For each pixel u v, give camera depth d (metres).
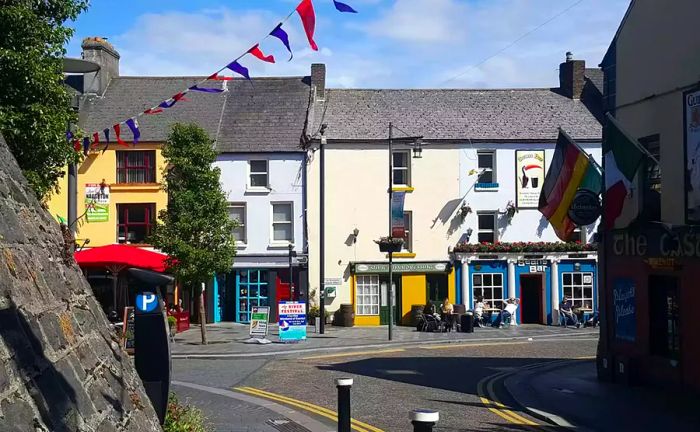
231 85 35.16
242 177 32.03
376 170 32.44
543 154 33.00
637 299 15.67
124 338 19.47
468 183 32.66
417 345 25.25
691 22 14.02
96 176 31.53
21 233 6.08
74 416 4.89
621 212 15.98
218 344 24.73
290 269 29.09
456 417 12.71
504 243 32.34
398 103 34.81
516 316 32.34
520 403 13.90
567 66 36.09
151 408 7.09
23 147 10.91
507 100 35.44
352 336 27.53
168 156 24.64
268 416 12.63
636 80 15.91
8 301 4.95
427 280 32.38
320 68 34.97
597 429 11.75
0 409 3.97
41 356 4.97
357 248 32.19
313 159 31.98
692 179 13.83
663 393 14.71
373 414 12.95
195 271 23.86
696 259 13.71
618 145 14.63
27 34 10.88
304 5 8.04
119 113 33.09
